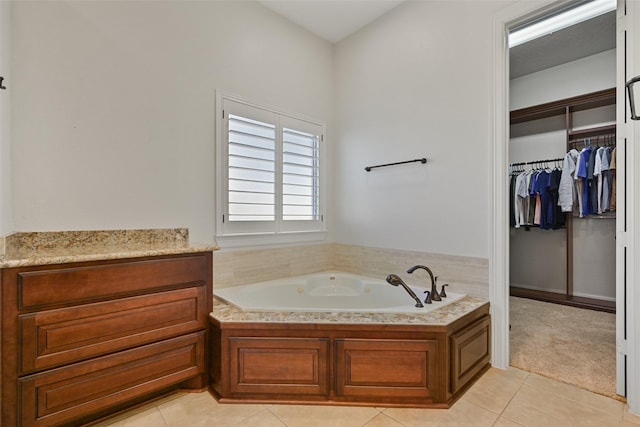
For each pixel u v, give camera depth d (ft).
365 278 9.55
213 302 7.11
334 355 5.80
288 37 9.86
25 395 4.50
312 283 9.49
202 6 8.05
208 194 8.09
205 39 8.09
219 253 8.26
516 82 13.82
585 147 11.60
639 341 5.39
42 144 5.91
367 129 10.04
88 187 6.41
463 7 7.77
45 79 5.94
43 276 4.63
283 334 5.84
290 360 5.83
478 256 7.46
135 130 7.00
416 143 8.75
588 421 5.23
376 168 9.75
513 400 5.86
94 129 6.48
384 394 5.75
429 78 8.47
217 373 6.05
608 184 10.78
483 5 7.40
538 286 13.60
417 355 5.74
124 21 6.88
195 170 7.88
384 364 5.76
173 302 5.87
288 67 9.85
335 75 11.14
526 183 12.78
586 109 12.28
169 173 7.47
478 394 6.06
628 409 5.54
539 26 8.23
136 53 7.03
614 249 11.76
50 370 4.69
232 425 5.21
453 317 6.09
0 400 4.36
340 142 10.91
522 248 14.06
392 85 9.36
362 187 10.16
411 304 8.10
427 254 8.46
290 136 9.90
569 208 11.60
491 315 7.18
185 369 6.02
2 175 5.15
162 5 7.42
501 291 7.09
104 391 5.14
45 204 5.94
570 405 5.68
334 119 11.16
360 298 9.27
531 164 13.56
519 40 8.87
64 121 6.15
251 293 8.07
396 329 5.76
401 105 9.12
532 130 13.66
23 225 5.72
